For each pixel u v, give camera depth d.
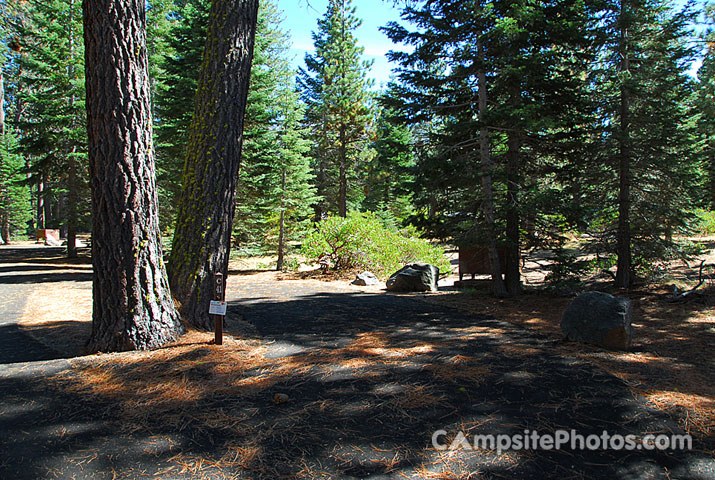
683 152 10.11
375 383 3.87
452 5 8.80
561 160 9.54
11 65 23.50
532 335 5.76
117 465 2.52
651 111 9.80
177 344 4.96
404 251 14.80
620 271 10.02
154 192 4.99
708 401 3.50
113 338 4.73
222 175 5.66
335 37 28.70
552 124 7.39
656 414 3.26
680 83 9.65
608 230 10.83
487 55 8.65
